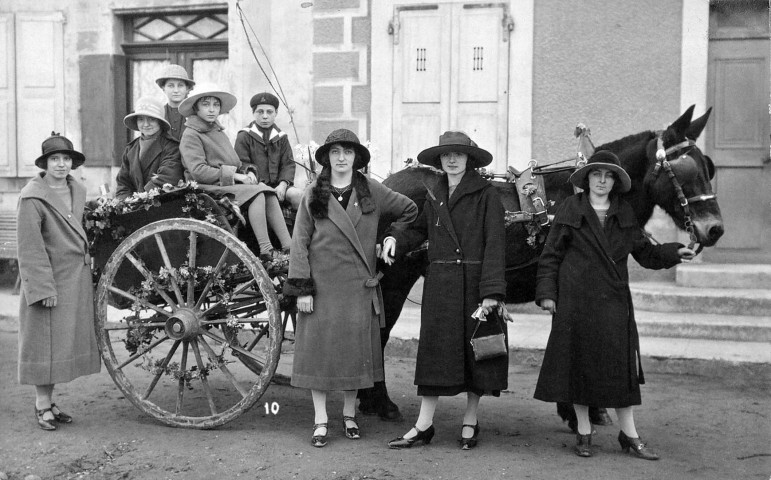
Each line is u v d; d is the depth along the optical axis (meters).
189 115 5.71
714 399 6.10
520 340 7.45
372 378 5.00
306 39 9.09
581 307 4.78
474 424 4.95
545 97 8.52
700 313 7.65
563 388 4.72
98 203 5.45
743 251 8.47
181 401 5.30
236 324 5.13
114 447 4.92
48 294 5.12
